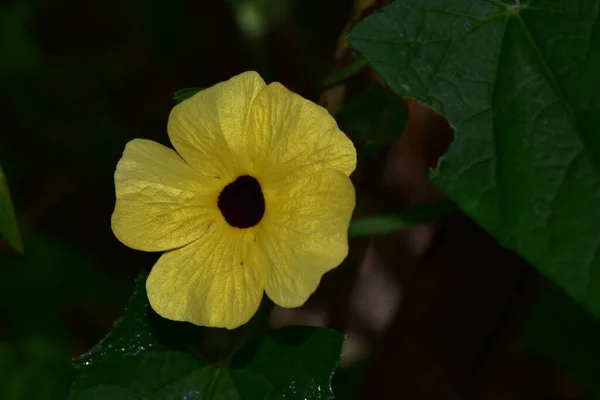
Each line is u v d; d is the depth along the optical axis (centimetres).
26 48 46
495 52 32
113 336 33
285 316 46
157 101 48
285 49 42
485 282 39
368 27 32
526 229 31
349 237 34
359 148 35
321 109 31
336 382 41
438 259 39
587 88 32
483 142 32
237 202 32
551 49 32
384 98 34
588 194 31
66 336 43
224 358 34
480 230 39
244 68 47
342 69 35
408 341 40
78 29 50
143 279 33
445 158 32
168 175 32
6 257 44
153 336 33
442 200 34
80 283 44
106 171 47
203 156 32
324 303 42
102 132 47
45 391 42
